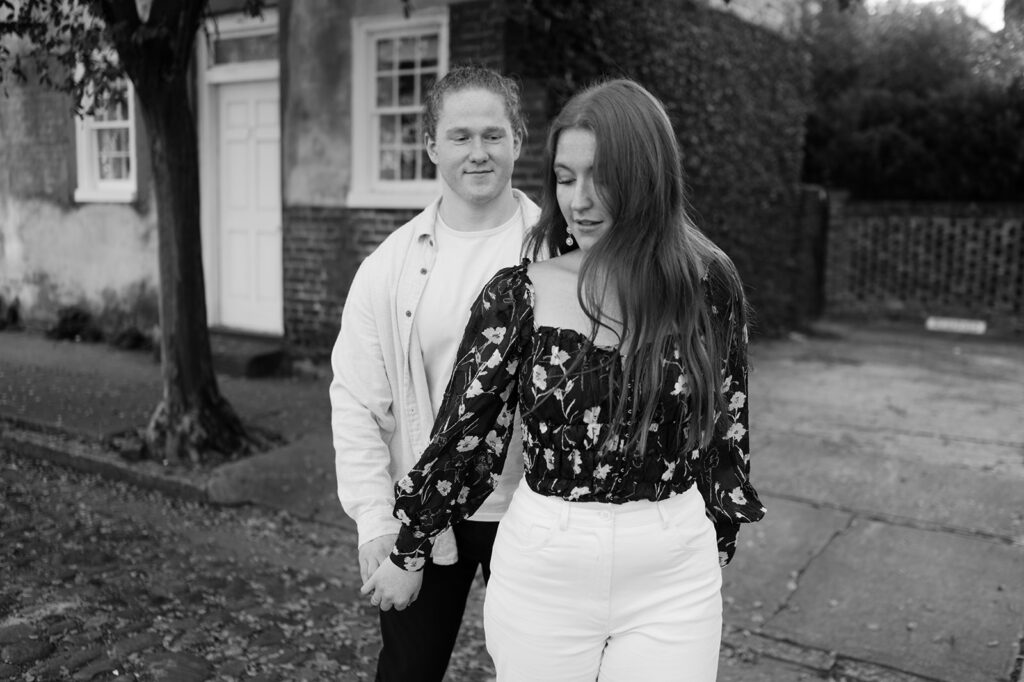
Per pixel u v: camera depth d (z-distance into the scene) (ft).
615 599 5.44
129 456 16.98
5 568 12.49
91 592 11.84
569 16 21.97
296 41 24.47
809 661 10.43
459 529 6.70
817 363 30.55
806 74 37.70
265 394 22.75
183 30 16.28
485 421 5.72
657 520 5.45
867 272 43.27
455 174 6.45
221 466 16.69
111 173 30.35
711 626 5.56
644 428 5.28
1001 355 33.37
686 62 27.37
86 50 15.94
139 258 29.12
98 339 30.04
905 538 13.96
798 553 13.44
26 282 32.68
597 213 5.51
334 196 24.39
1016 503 15.55
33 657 10.10
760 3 32.60
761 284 34.76
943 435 20.27
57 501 15.53
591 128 5.35
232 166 27.07
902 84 45.32
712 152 29.50
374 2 22.93
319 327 25.03
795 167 37.40
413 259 6.70
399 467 6.98
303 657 10.37
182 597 11.82
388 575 5.99
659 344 5.31
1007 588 12.22
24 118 31.63
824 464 17.75
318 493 15.92
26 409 20.18
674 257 5.40
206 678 9.82
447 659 6.92
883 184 45.11
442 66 22.20
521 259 6.21
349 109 23.79
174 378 17.19
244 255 27.20
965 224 40.96
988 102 41.63
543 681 5.58
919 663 10.34
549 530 5.42
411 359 6.68
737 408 5.99
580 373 5.37
